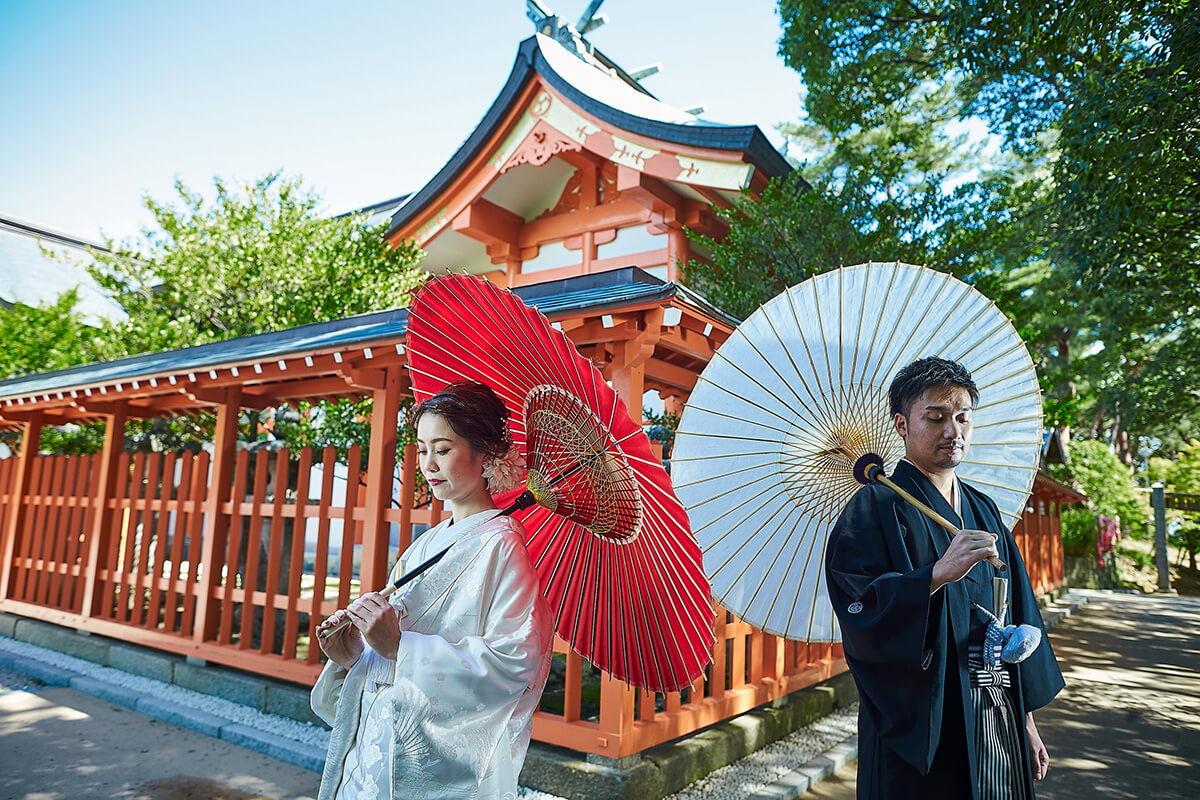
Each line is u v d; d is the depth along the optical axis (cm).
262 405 623
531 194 1156
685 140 878
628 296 350
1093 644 951
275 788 385
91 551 658
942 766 164
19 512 762
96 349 951
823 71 962
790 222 809
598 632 185
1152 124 560
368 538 477
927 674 163
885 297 193
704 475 209
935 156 1498
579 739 360
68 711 509
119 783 387
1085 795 397
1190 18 543
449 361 189
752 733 432
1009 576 185
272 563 523
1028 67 737
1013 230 952
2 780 387
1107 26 625
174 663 556
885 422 197
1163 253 693
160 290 888
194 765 415
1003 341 194
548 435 174
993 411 197
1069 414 1619
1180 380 1436
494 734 148
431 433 170
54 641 662
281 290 818
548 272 1125
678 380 476
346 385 560
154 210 870
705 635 186
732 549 206
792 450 202
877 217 829
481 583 159
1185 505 2175
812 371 197
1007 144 959
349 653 168
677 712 391
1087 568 1892
